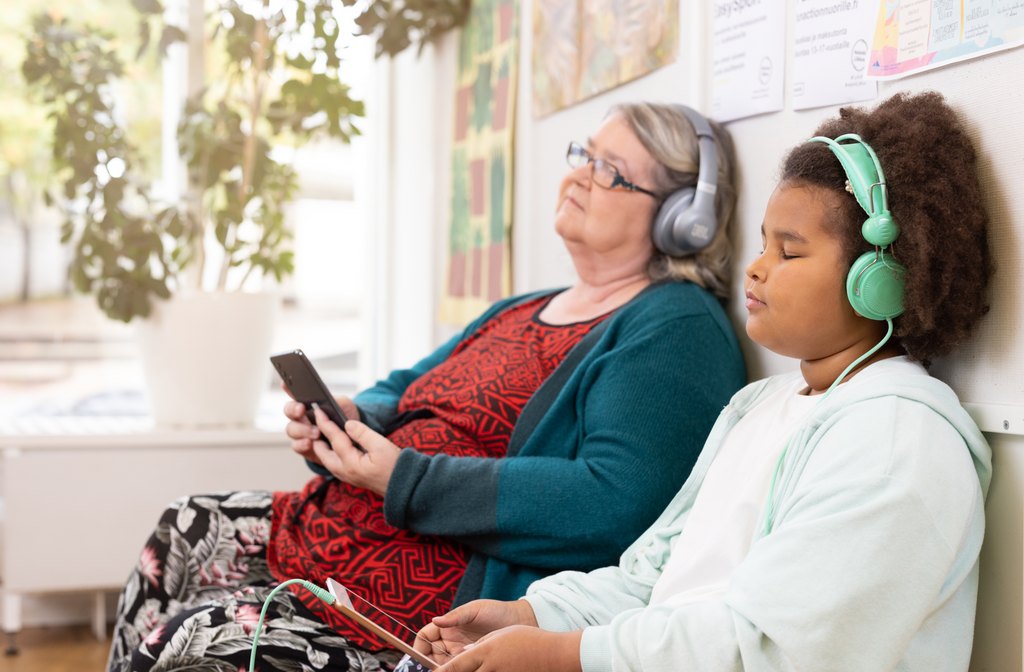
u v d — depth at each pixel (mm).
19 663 2588
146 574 1608
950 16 1115
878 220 1000
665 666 939
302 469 2775
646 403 1411
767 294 1079
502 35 2576
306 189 3408
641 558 1230
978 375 1075
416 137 3236
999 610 1037
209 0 3262
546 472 1394
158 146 3271
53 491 2609
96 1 3219
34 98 3123
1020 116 1022
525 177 2432
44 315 3205
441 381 1691
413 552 1461
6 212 3152
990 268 1041
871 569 872
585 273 1686
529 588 1262
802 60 1405
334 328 3463
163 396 2811
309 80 2992
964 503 917
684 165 1585
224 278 2943
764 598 898
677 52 1752
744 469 1135
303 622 1367
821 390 1107
